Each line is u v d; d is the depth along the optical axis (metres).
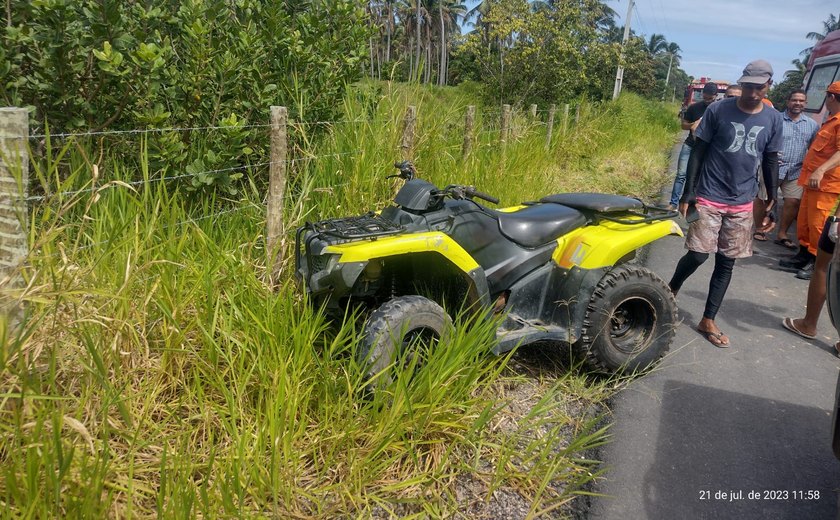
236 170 5.13
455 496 2.98
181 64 5.07
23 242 2.75
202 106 4.88
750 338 5.07
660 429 3.70
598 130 13.73
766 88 4.45
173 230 3.63
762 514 3.05
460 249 3.61
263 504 2.65
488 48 15.64
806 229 6.69
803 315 5.63
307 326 3.29
